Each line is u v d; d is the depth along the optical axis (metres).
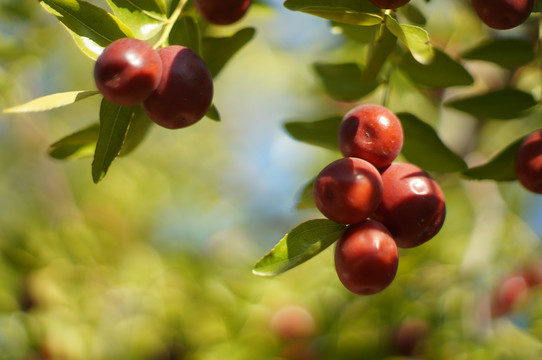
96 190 1.01
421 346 0.72
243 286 0.80
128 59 0.44
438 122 0.65
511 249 0.84
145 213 1.03
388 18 0.46
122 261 0.86
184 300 0.81
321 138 0.54
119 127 0.46
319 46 1.01
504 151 0.51
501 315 0.81
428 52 0.46
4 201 1.03
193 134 1.22
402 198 0.46
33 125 1.04
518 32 0.58
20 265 0.80
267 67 1.20
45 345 0.76
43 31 0.84
